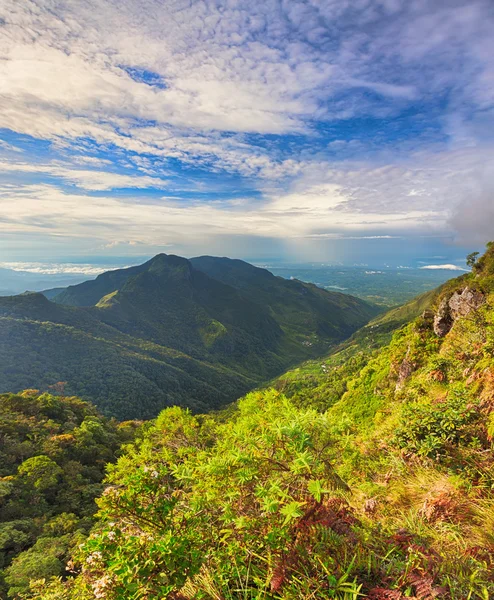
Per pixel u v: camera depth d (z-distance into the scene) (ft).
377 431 19.39
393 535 6.65
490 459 10.91
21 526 93.25
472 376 19.35
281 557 5.89
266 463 7.25
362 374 69.46
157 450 30.32
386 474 12.54
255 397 25.23
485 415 12.97
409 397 29.48
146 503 6.35
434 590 4.85
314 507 6.48
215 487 7.09
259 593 5.50
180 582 5.35
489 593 5.34
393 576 5.56
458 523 8.07
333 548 6.04
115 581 5.37
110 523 6.15
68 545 79.46
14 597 59.82
